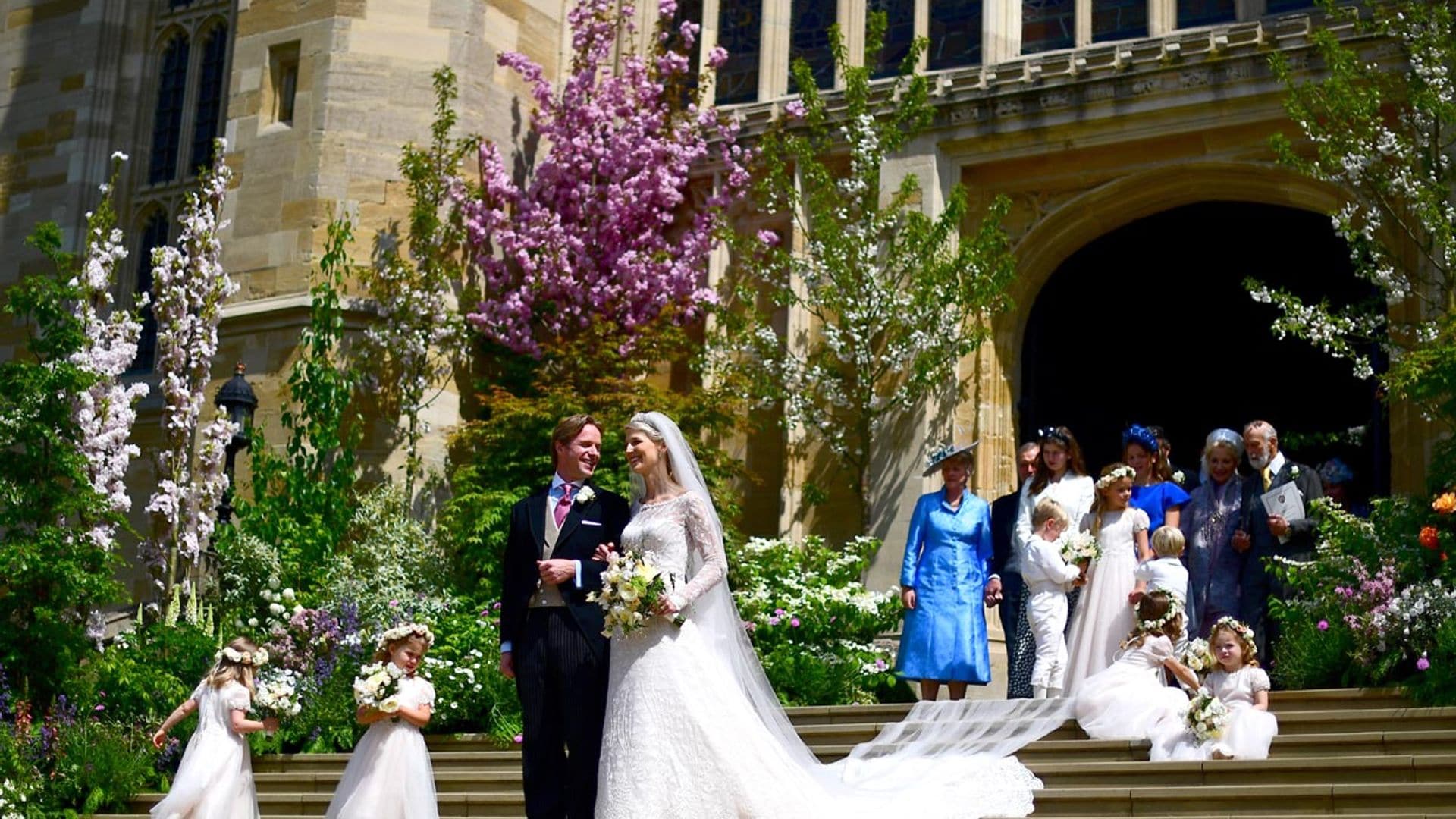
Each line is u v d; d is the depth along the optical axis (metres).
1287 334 18.84
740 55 17.36
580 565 6.75
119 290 19.12
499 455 14.84
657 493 6.92
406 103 16.23
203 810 9.02
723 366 15.11
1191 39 14.32
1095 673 9.29
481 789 9.59
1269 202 14.47
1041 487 10.10
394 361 15.59
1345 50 13.25
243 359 15.87
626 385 14.91
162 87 19.66
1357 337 14.88
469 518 14.24
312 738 11.35
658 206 16.27
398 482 15.28
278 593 13.77
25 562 11.82
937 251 14.85
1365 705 8.88
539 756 6.68
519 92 16.98
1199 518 10.24
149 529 17.23
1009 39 15.83
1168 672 9.30
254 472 15.15
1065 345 16.55
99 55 19.75
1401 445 13.16
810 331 15.43
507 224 16.05
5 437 12.46
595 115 16.39
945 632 10.27
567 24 17.73
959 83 15.32
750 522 15.64
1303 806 7.39
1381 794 7.29
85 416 13.76
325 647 12.09
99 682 12.04
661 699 6.44
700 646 6.62
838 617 12.51
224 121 18.91
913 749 8.25
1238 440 10.30
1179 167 14.53
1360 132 13.40
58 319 13.04
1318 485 10.15
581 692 6.67
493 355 16.08
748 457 15.79
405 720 8.20
